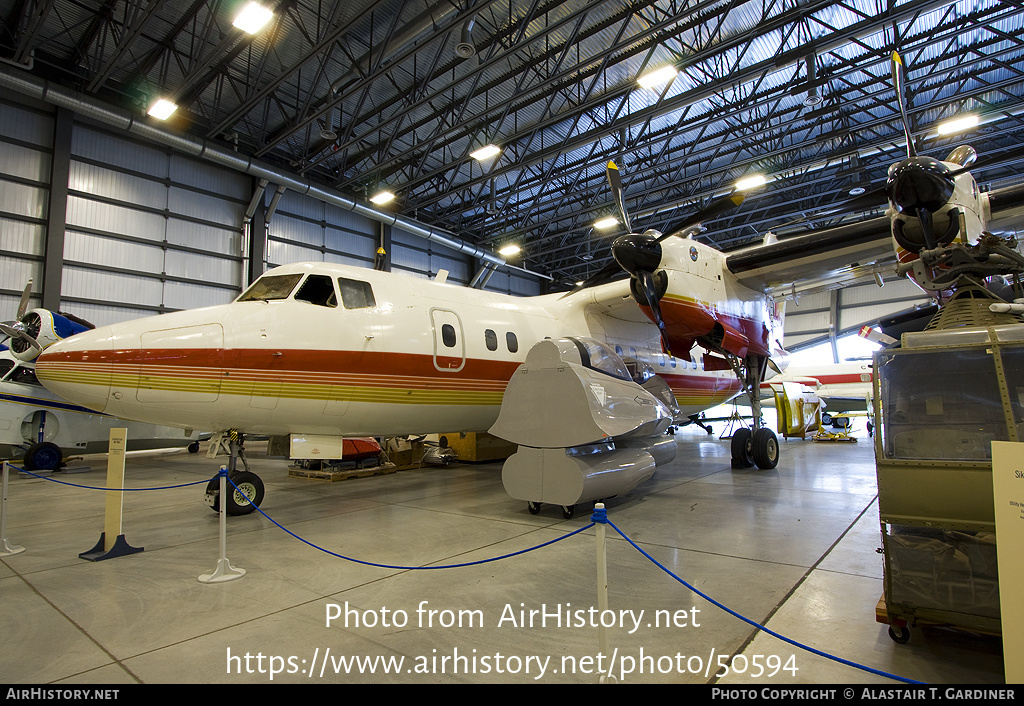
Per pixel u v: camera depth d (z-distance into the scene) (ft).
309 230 62.39
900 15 32.83
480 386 23.17
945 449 8.51
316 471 29.19
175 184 52.49
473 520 18.08
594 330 29.53
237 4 38.47
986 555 7.89
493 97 49.70
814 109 49.55
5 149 44.01
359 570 12.94
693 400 36.91
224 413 17.67
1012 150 55.06
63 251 45.75
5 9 40.32
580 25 37.96
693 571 12.41
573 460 17.49
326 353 18.80
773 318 34.58
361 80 39.45
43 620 10.10
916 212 14.17
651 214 68.23
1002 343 8.36
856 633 9.07
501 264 79.41
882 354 9.30
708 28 40.19
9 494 25.81
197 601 11.02
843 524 16.74
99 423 36.17
